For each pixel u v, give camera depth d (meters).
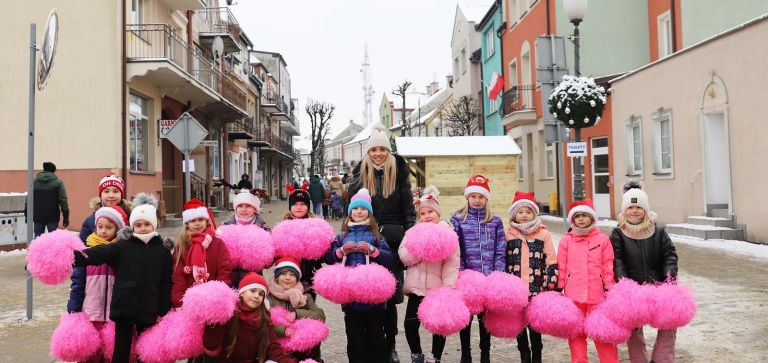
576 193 11.96
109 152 17.06
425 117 58.75
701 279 8.82
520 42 26.17
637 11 21.31
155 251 4.57
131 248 4.50
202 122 27.45
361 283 4.83
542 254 5.22
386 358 5.30
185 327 4.37
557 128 12.05
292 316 4.84
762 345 5.75
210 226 4.86
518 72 26.67
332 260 5.30
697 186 14.27
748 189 12.43
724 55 13.07
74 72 17.16
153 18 20.84
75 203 17.00
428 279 5.12
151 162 19.47
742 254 10.95
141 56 19.12
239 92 30.58
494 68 31.53
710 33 17.20
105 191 5.46
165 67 17.50
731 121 12.92
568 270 5.08
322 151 76.75
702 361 5.34
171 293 4.61
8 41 17.12
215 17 32.84
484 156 12.52
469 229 5.32
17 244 13.27
